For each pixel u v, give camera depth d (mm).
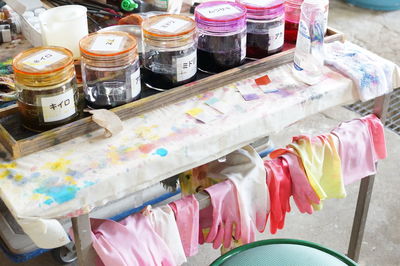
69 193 1001
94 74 1138
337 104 1328
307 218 2041
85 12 1365
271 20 1311
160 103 1213
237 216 1248
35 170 1047
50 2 1684
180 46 1187
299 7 1383
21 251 1464
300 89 1289
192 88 1241
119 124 1126
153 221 1134
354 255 1730
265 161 1305
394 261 1876
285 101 1244
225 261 1193
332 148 1333
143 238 1105
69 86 1104
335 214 2057
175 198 1901
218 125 1169
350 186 2178
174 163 1111
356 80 1316
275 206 1302
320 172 1322
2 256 1877
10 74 1445
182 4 1696
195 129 1157
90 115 1171
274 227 1347
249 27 1327
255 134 1210
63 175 1036
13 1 1646
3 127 1101
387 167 2279
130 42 1166
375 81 1337
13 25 1673
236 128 1167
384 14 3473
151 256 1102
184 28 1199
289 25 1415
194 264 1867
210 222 1289
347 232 1987
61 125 1120
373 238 1957
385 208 2084
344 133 1366
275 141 2414
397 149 2383
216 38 1254
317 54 1295
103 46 1146
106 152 1094
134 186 1081
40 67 1067
